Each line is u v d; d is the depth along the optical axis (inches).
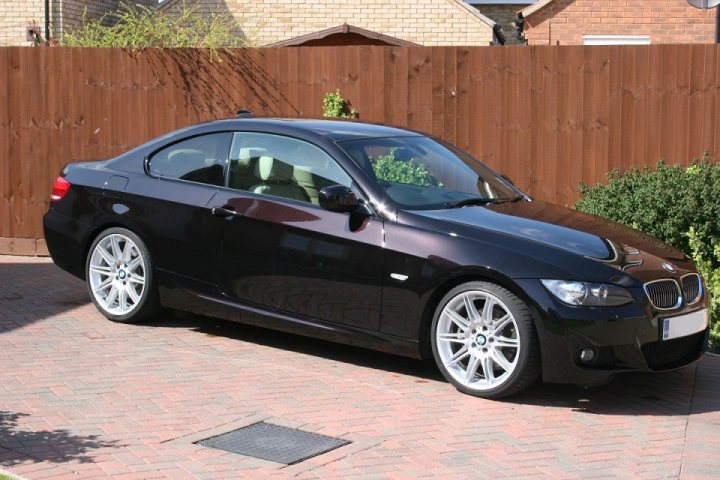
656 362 267.0
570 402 266.7
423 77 452.1
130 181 330.3
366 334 281.9
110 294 336.5
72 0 831.1
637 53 437.4
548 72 442.9
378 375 287.4
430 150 317.1
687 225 371.2
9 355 296.8
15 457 214.7
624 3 882.1
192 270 314.5
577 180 445.4
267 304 300.0
